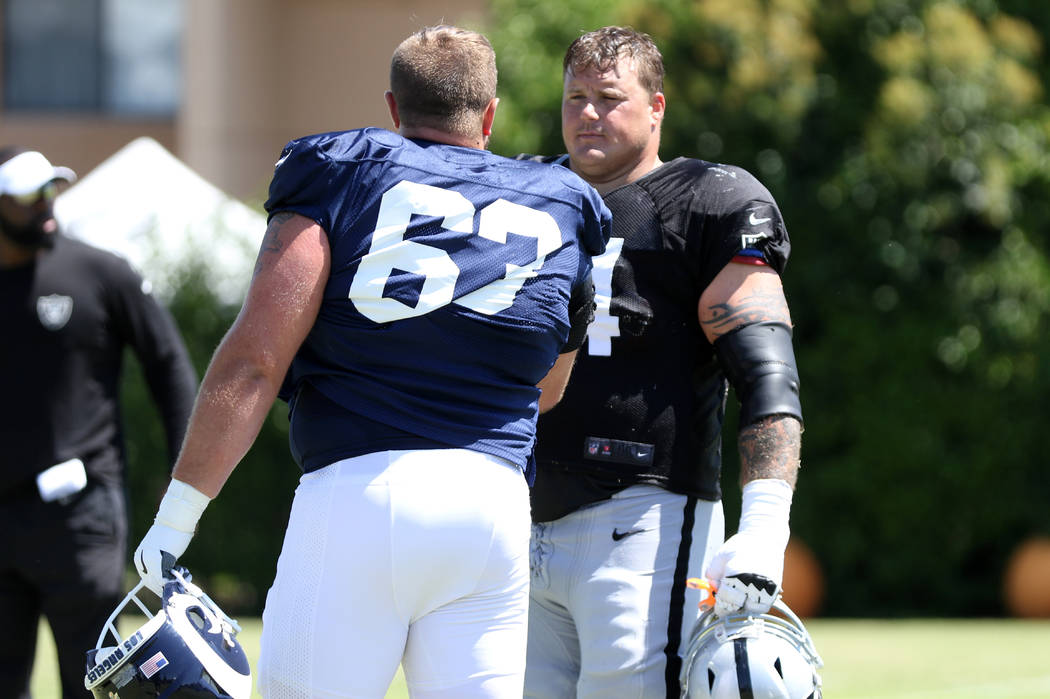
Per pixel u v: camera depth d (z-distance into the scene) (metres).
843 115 43.25
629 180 13.55
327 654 10.12
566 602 13.43
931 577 43.84
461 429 10.35
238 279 39.75
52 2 65.44
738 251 13.04
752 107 42.44
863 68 43.59
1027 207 44.69
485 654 10.45
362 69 58.66
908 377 43.41
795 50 42.56
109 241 37.50
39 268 16.84
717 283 13.09
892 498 43.41
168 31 64.88
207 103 58.03
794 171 43.41
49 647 30.69
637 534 13.22
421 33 11.32
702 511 13.62
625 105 13.45
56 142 64.56
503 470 10.52
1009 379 43.69
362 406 10.28
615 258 13.30
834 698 23.41
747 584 11.73
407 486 10.10
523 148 43.00
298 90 59.00
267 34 58.69
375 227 10.38
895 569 43.56
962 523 43.56
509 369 10.66
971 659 29.08
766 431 12.50
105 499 17.00
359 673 10.15
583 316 11.68
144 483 38.97
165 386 17.72
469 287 10.42
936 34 43.50
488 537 10.31
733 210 13.12
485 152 11.08
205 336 39.59
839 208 43.03
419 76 11.02
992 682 25.53
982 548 44.31
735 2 42.44
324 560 10.17
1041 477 44.22
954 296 43.44
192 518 10.28
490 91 11.30
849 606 43.72
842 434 43.59
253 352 10.17
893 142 42.75
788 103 42.38
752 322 12.91
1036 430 44.06
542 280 10.78
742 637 11.80
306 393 10.69
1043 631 36.22
